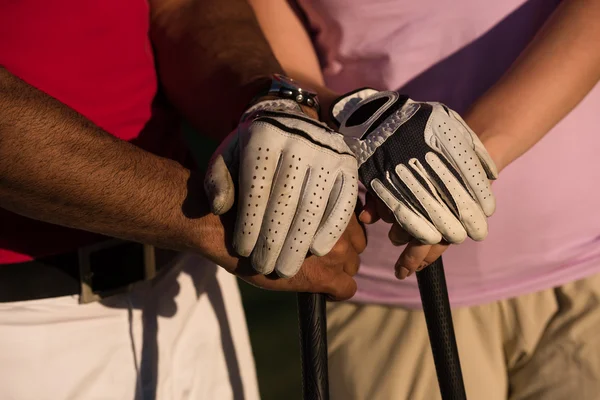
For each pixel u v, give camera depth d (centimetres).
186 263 278
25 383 231
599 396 294
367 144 222
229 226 212
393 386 314
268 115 208
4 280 228
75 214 197
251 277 217
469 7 288
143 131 258
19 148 183
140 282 254
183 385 271
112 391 249
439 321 234
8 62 224
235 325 296
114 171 196
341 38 303
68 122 191
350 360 320
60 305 237
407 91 300
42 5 224
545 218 291
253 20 283
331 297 232
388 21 295
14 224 226
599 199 294
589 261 297
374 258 309
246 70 258
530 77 258
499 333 307
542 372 303
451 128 221
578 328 298
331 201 204
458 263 297
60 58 230
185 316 274
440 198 219
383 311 317
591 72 260
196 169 289
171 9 278
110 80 242
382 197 220
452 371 233
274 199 200
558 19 268
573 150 288
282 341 563
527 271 298
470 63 294
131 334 254
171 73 270
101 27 236
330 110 246
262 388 517
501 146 249
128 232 206
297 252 203
